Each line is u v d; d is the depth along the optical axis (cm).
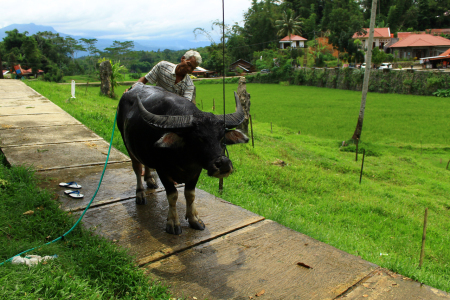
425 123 2447
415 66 5762
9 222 405
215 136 355
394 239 748
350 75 4872
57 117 962
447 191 1226
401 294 348
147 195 536
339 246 541
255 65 7481
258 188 899
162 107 420
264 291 340
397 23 8581
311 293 341
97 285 315
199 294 331
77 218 449
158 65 511
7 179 516
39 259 327
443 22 8706
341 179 1178
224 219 482
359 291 348
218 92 4662
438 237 805
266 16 8406
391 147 1833
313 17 8675
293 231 462
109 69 2334
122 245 401
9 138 748
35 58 7094
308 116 2705
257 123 2272
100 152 709
